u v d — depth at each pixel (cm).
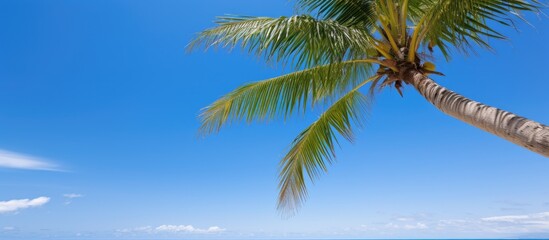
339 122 726
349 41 437
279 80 612
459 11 448
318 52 441
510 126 368
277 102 618
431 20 485
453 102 444
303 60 451
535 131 344
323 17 546
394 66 532
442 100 461
